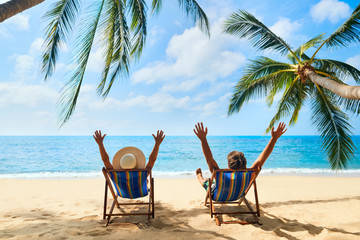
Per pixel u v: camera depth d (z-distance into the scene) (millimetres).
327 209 4020
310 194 5391
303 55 9109
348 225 3176
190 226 3131
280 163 20188
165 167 19234
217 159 26000
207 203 4277
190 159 24375
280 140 62562
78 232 2885
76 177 10516
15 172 15234
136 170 3031
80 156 27297
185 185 7004
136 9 6496
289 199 4762
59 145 46031
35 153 30672
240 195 3244
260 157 3045
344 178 8844
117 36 5961
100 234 2822
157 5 6914
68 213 3814
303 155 26062
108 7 5684
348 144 6867
